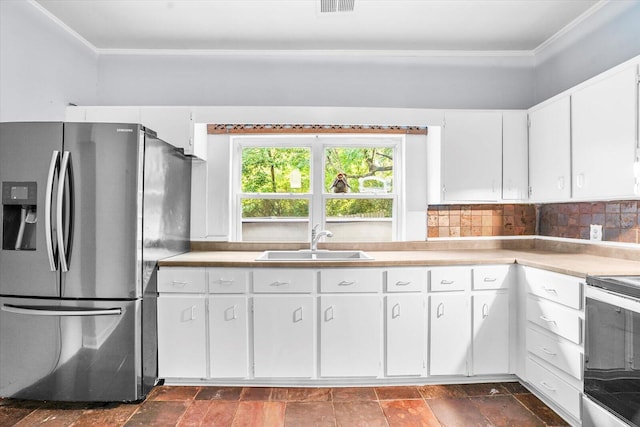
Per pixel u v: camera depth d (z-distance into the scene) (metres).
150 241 2.36
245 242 3.10
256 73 3.10
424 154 3.15
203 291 2.45
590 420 1.75
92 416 2.12
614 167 2.07
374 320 2.46
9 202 2.15
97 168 2.17
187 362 2.45
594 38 2.53
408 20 2.64
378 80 3.12
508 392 2.42
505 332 2.52
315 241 3.00
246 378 2.46
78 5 2.48
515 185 2.90
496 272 2.52
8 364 2.21
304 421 2.07
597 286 1.73
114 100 3.11
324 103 3.11
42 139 2.15
